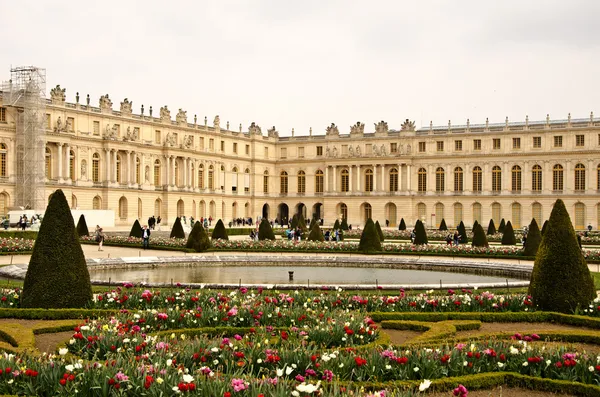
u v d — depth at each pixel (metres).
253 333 19.89
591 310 25.70
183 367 14.70
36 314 24.36
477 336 21.16
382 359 15.85
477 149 125.25
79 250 26.42
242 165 138.75
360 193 134.62
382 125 133.38
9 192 93.69
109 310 24.84
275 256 51.81
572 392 15.38
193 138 125.81
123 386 13.13
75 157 102.88
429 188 129.12
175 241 63.66
